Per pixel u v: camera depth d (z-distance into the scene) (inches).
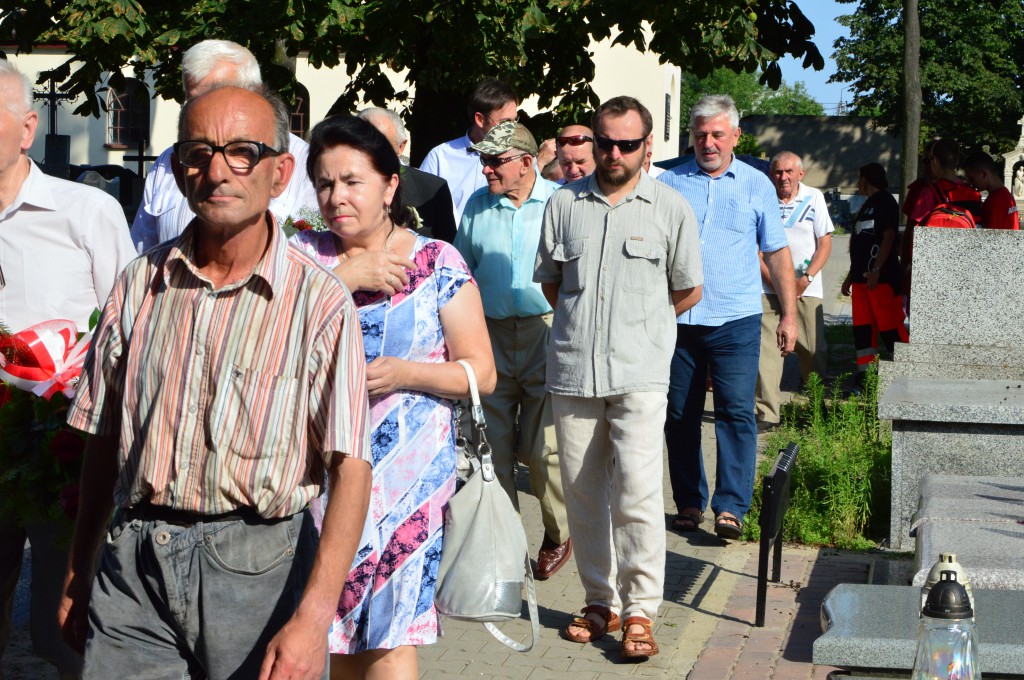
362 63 468.4
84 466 116.6
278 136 106.7
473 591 134.9
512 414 239.1
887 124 2123.5
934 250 305.1
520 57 442.6
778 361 375.2
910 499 257.8
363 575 134.6
